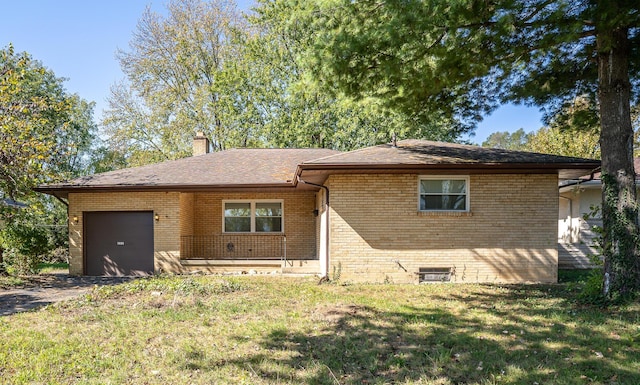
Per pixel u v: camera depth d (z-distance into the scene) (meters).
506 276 10.29
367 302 7.61
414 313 6.71
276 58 24.12
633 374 4.10
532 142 26.11
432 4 5.91
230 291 8.82
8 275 11.89
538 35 6.89
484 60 7.20
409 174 10.34
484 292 8.73
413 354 4.74
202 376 4.12
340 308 7.10
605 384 3.90
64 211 21.91
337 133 22.95
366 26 6.61
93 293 8.45
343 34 6.70
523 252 10.33
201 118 26.42
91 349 4.89
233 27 25.73
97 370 4.26
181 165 14.34
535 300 7.75
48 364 4.40
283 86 24.42
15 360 4.50
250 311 6.88
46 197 20.72
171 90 27.20
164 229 12.73
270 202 14.63
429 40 6.71
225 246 14.44
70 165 27.25
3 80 11.73
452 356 4.68
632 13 5.90
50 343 5.10
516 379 4.01
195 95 26.30
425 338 5.34
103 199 12.88
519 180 10.41
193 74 26.61
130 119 27.53
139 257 12.95
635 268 7.01
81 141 27.58
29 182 11.86
